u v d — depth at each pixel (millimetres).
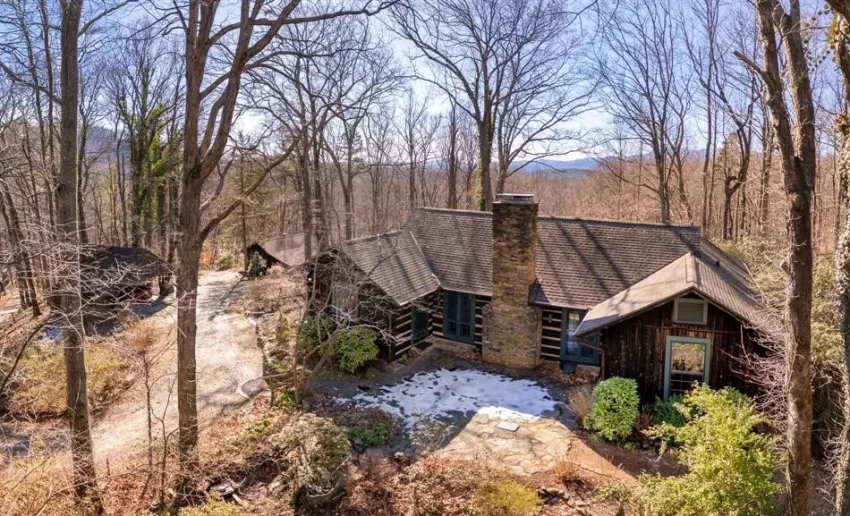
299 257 31578
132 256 27641
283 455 12305
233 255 42219
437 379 17125
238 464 12352
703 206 30266
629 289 16781
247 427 13789
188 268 12219
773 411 12375
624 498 10352
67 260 10023
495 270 18078
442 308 20109
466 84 29312
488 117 30000
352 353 17141
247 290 29188
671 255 17750
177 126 33469
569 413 14766
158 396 16359
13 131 23062
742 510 8648
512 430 13844
